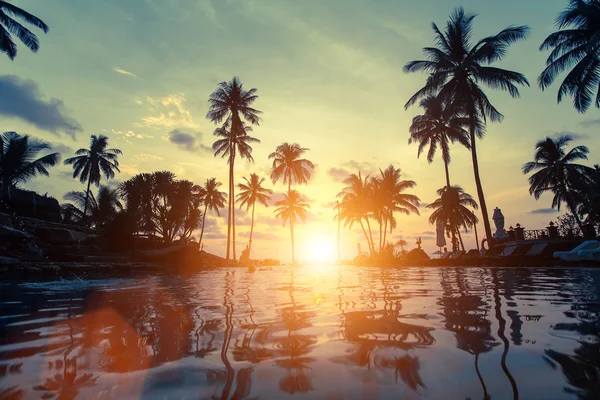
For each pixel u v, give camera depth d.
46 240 16.22
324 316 3.28
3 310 3.82
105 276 10.39
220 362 1.87
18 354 2.06
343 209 41.22
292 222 41.91
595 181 27.52
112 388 1.50
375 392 1.42
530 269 13.12
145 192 27.61
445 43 21.14
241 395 1.41
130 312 3.62
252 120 30.06
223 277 10.63
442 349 2.05
